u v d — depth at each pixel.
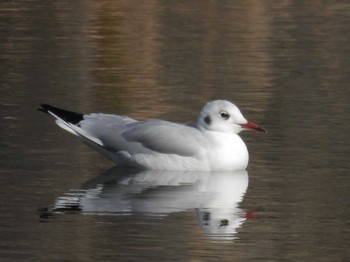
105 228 13.02
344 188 14.69
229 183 15.12
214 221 13.28
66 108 19.11
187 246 12.38
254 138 17.31
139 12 27.80
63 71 22.06
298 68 22.39
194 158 15.84
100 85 20.94
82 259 11.94
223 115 15.97
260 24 26.70
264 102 19.53
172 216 13.54
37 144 16.92
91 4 28.61
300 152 16.47
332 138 17.16
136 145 16.00
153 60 23.14
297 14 27.86
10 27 26.05
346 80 21.31
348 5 28.98
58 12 27.70
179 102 19.58
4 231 12.89
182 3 29.02
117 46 24.33
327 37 25.28
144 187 14.91
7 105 19.27
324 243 12.48
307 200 14.16
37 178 15.15
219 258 11.98
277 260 11.91
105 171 15.73
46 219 13.31
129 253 12.13
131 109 19.06
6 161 15.96
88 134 16.14
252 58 23.28
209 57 23.33
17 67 22.36
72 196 14.34
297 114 18.69
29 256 12.05
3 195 14.32
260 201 14.18
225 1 29.34
